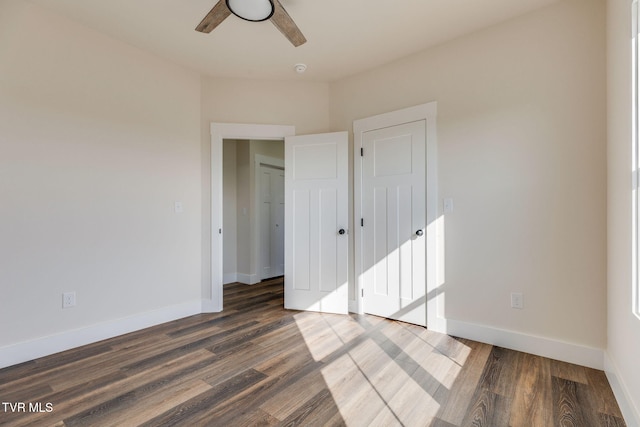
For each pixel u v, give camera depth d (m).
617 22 1.88
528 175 2.41
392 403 1.76
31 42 2.33
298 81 3.61
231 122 3.51
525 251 2.42
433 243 2.85
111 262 2.74
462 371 2.12
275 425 1.58
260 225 5.11
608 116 2.07
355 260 3.39
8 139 2.22
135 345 2.55
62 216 2.46
